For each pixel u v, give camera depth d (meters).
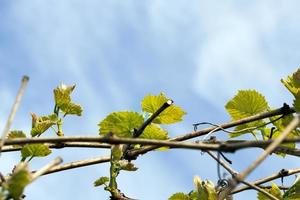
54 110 1.89
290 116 1.86
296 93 1.83
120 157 1.84
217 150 1.57
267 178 1.92
